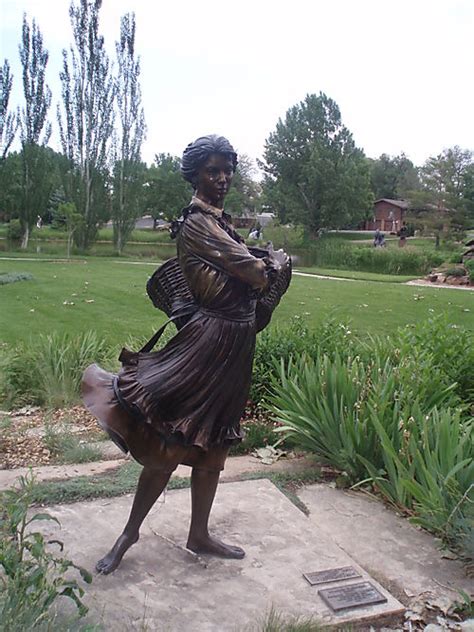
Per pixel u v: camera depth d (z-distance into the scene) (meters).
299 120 53.72
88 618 2.60
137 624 2.62
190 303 2.97
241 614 2.73
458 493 3.52
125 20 36.88
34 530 3.41
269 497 3.97
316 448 4.66
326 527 3.78
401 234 45.16
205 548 3.20
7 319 11.46
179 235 2.87
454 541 3.54
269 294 3.08
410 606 2.97
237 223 64.25
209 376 2.81
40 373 6.56
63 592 2.40
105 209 37.59
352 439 4.32
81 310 12.80
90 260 30.77
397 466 3.95
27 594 2.38
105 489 4.00
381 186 87.12
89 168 36.62
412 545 3.57
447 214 43.88
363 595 2.93
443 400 5.22
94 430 5.68
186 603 2.79
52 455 4.95
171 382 2.77
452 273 23.66
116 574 2.99
